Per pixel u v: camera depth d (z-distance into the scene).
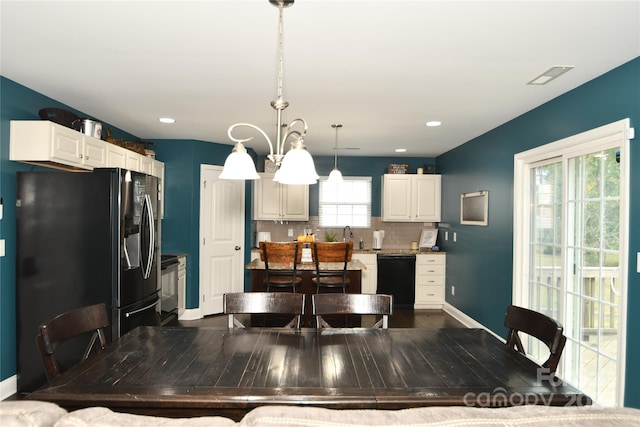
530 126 3.62
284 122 4.18
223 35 2.17
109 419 0.88
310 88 3.06
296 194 6.34
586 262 2.91
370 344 2.01
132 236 3.17
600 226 2.76
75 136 3.12
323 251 3.77
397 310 5.93
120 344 1.99
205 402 1.39
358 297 2.41
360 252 6.00
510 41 2.20
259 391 1.45
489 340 2.09
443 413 0.91
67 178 2.98
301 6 1.85
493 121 4.07
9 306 2.94
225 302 2.39
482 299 4.64
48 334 1.74
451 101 3.36
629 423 0.89
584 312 2.93
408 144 5.50
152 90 3.14
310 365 1.71
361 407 1.39
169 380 1.55
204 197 5.34
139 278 3.28
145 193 3.40
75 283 2.98
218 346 1.96
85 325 1.96
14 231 2.99
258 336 2.13
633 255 2.38
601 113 2.68
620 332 2.45
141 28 2.09
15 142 2.87
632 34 2.09
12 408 0.91
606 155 2.70
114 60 2.53
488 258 4.49
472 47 2.29
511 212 3.96
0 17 1.97
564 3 1.80
